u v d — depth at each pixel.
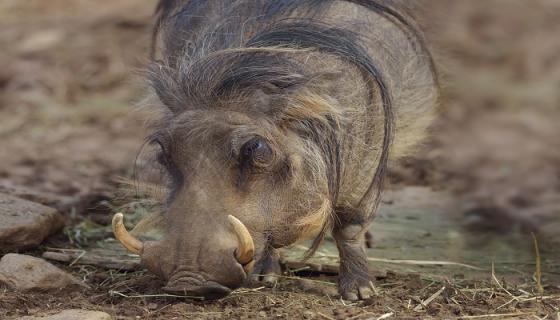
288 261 16.72
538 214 21.41
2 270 14.51
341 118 14.01
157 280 14.92
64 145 26.67
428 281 16.02
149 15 36.75
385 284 15.60
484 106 33.41
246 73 13.52
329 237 18.72
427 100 17.55
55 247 17.41
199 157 13.07
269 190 13.30
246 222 12.98
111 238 18.12
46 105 30.28
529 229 20.19
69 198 20.39
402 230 19.69
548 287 15.64
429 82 17.61
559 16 40.59
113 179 21.81
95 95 31.27
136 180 15.04
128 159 25.28
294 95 13.54
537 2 41.69
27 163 24.61
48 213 17.22
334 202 14.16
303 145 13.69
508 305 14.30
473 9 40.62
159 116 14.34
